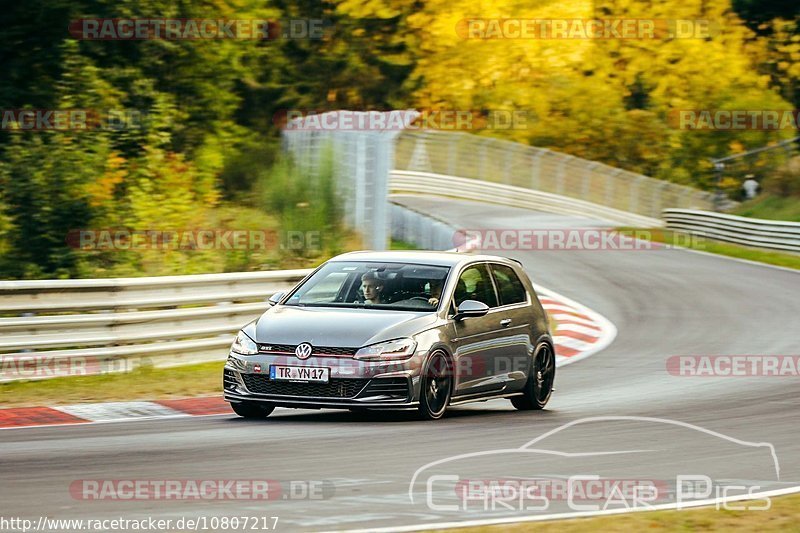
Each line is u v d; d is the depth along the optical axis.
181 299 52.06
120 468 28.31
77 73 94.94
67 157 78.50
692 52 194.38
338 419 37.72
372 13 153.00
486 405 44.41
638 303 80.62
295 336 36.59
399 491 25.84
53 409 39.53
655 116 195.25
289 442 32.50
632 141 194.12
